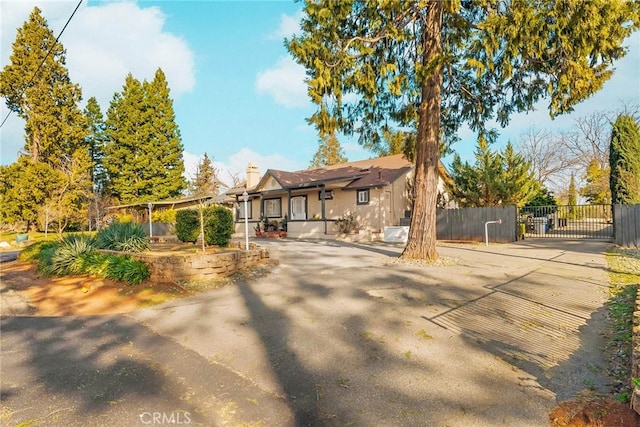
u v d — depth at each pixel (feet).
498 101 38.14
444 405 9.84
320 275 26.84
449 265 29.45
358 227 63.10
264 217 81.15
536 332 14.75
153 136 119.34
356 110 36.76
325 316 17.69
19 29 92.07
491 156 60.13
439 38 31.68
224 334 15.98
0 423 9.57
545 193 82.12
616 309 16.87
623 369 11.29
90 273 28.04
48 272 30.09
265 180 79.92
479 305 18.39
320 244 50.80
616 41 24.63
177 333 16.43
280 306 19.69
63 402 10.62
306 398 10.46
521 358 12.50
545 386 10.64
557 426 8.82
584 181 95.55
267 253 33.30
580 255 34.06
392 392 10.60
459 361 12.44
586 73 25.93
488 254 36.27
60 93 96.12
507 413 9.39
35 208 84.79
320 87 26.63
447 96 39.91
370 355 13.17
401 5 25.77
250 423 9.32
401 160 75.77
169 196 117.08
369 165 79.61
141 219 103.60
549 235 57.62
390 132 38.96
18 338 16.49
